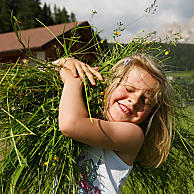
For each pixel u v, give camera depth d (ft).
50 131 4.52
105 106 4.55
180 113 6.61
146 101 4.47
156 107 5.11
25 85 4.95
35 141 4.62
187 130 6.67
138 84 4.39
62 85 5.00
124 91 4.40
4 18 112.47
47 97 4.99
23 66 5.00
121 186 4.43
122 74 4.55
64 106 4.00
